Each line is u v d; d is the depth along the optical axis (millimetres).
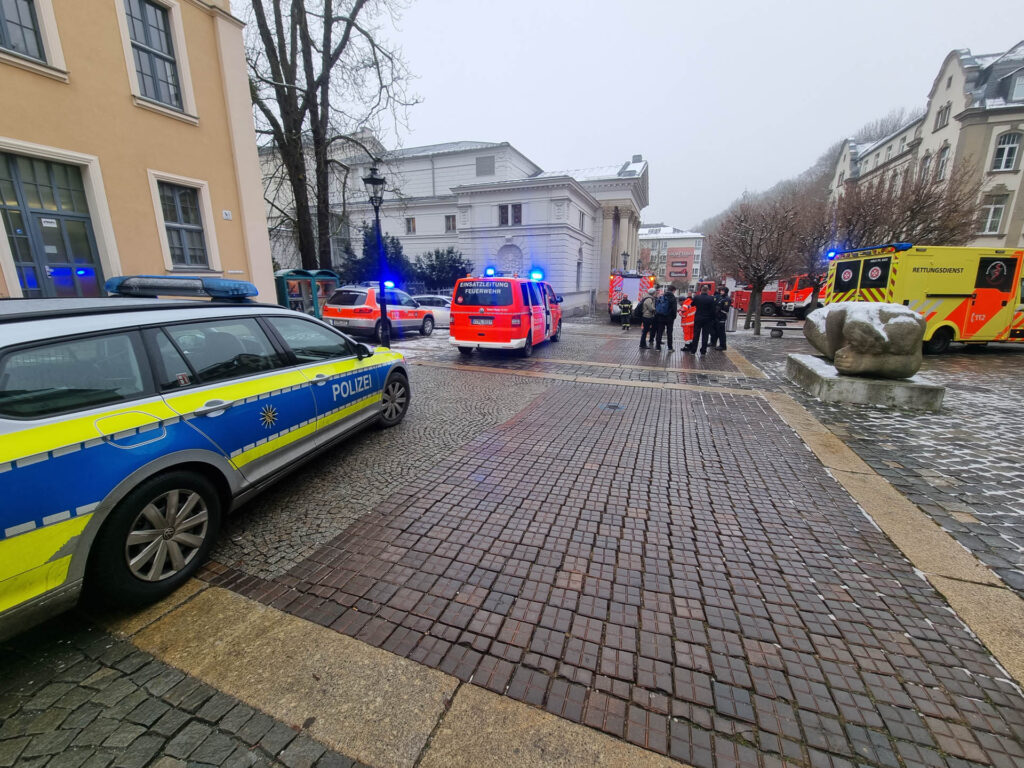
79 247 8195
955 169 20375
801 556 3033
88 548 2229
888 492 3955
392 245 29766
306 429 3895
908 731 1840
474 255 31656
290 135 15922
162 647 2254
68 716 1891
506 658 2197
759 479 4215
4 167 7203
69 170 7984
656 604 2574
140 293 4641
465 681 2072
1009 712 1922
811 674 2113
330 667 2141
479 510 3607
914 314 6746
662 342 13898
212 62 10242
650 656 2213
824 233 20234
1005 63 24891
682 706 1951
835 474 4332
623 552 3066
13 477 1945
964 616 2475
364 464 4484
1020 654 2219
